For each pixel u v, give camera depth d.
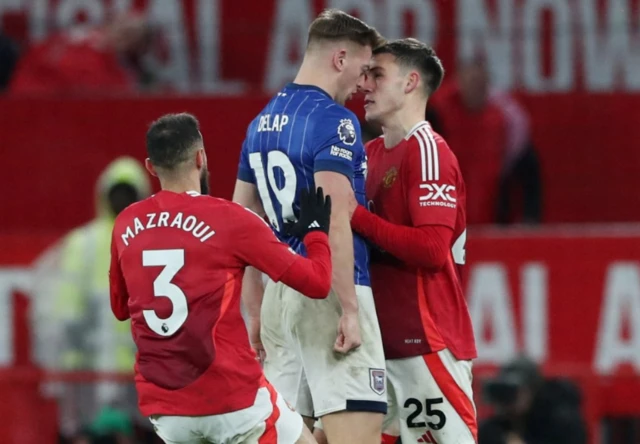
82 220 36.88
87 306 31.61
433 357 20.39
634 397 29.12
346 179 18.91
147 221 18.36
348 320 18.91
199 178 18.88
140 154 36.84
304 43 40.00
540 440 28.42
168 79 39.56
